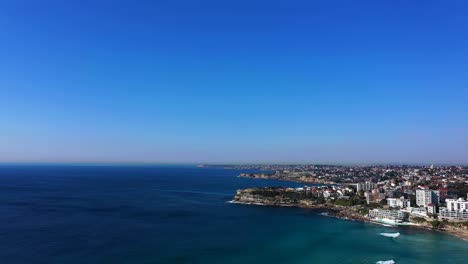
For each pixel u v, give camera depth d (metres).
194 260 164.88
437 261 168.00
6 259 157.88
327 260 168.75
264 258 170.75
